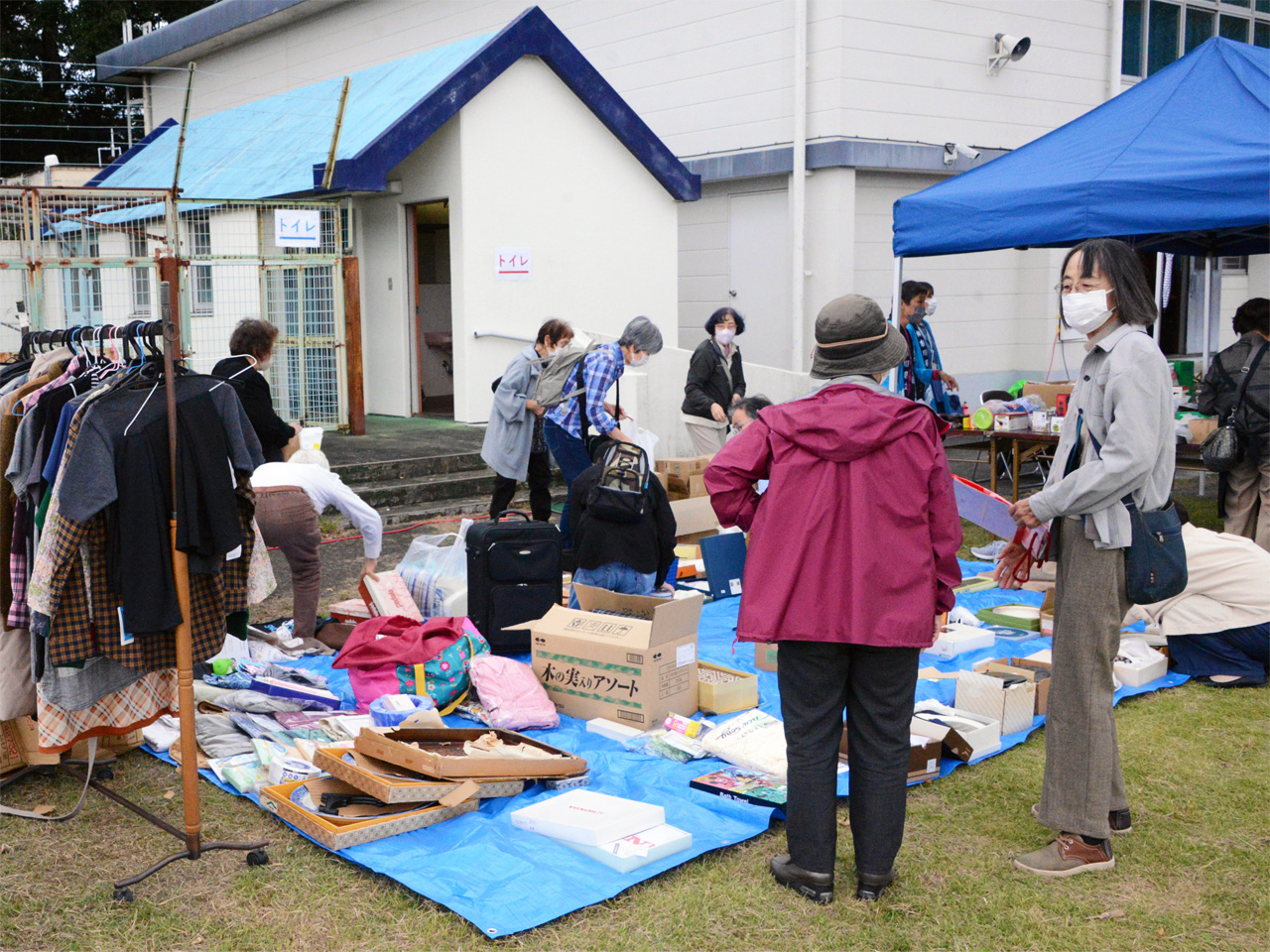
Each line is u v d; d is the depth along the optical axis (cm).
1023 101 1331
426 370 1417
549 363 757
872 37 1189
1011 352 1380
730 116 1282
